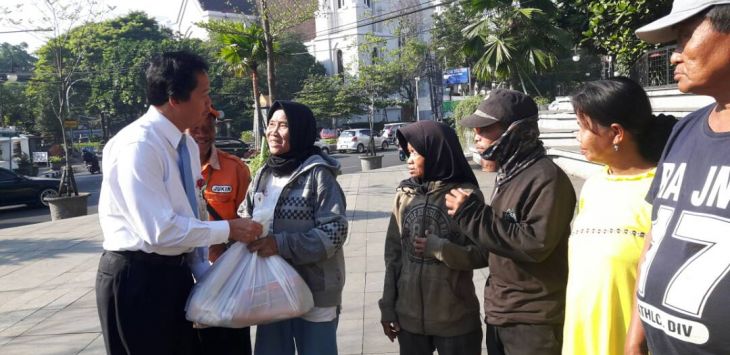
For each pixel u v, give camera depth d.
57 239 8.79
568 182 2.26
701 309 1.39
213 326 2.55
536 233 2.17
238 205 3.17
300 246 2.57
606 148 2.04
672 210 1.54
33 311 5.23
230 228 2.42
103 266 2.36
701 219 1.43
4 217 14.19
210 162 3.11
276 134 2.77
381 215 9.05
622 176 2.04
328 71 56.25
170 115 2.40
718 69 1.46
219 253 2.94
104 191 2.35
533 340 2.29
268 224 2.58
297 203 2.71
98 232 9.20
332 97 41.50
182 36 51.91
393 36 43.22
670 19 1.54
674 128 1.70
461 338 2.62
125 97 39.94
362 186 13.02
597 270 1.93
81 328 4.68
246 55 11.02
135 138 2.27
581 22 9.23
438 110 37.94
